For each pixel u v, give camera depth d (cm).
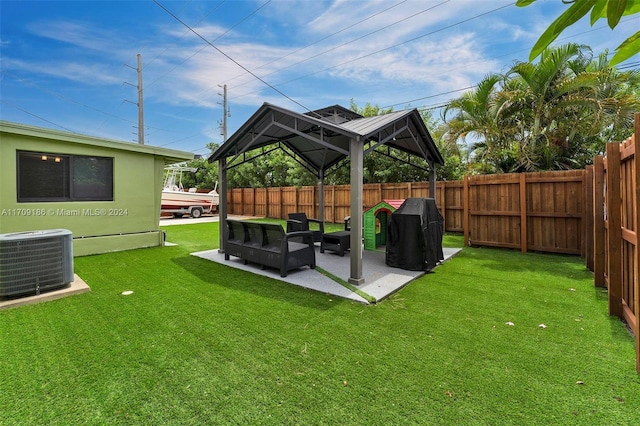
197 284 424
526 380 204
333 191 1241
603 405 180
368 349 246
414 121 567
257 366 223
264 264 492
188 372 216
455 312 322
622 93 766
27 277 355
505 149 862
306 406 182
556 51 758
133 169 699
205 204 1712
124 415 175
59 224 596
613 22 72
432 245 509
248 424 168
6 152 538
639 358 211
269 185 1895
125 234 689
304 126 560
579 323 292
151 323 296
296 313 321
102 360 231
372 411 177
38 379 207
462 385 199
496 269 503
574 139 839
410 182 1043
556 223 617
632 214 272
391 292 384
